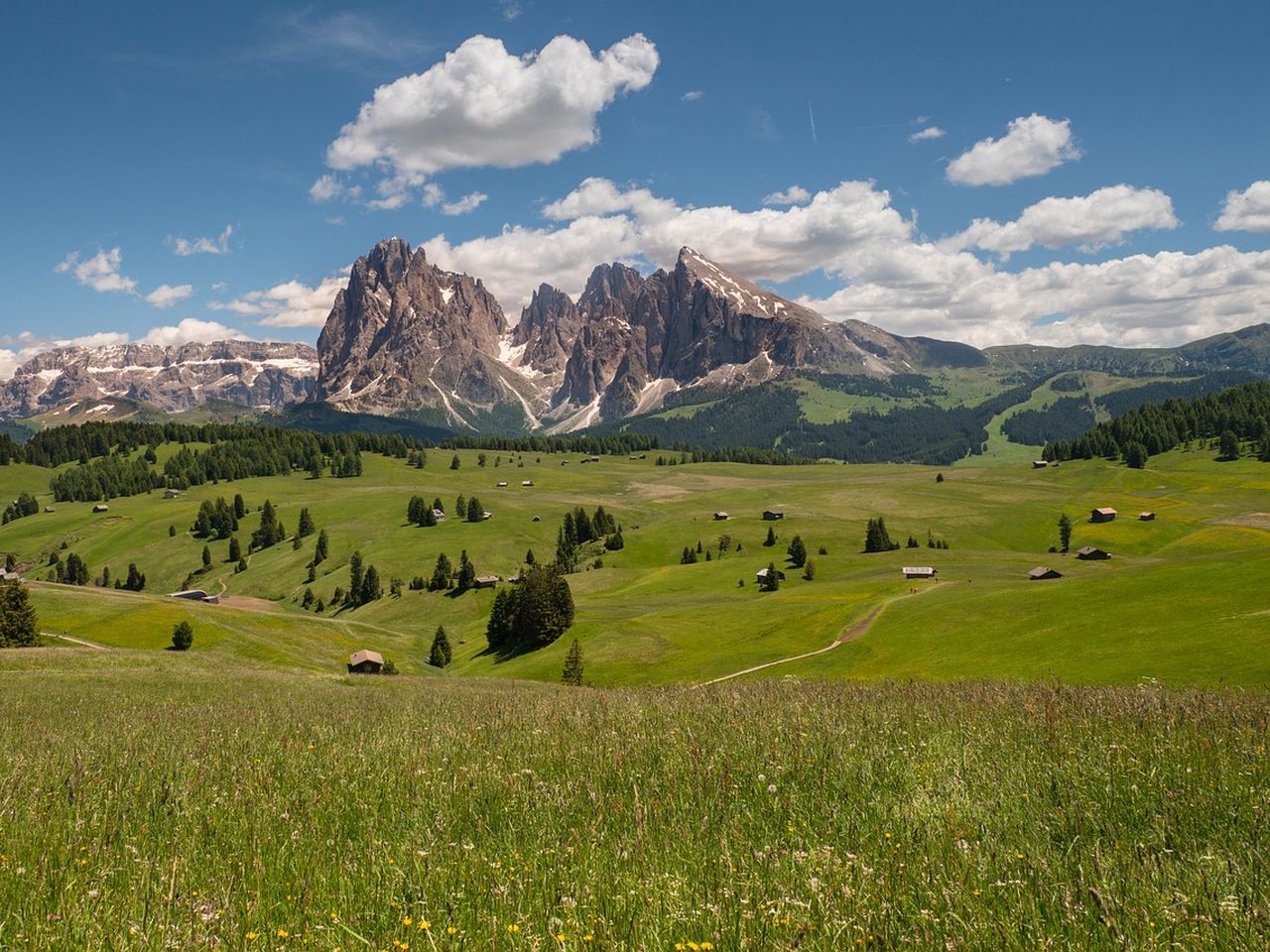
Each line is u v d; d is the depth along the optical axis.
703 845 7.34
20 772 11.42
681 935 5.38
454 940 5.34
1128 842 6.95
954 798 8.39
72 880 6.62
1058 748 10.41
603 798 9.13
